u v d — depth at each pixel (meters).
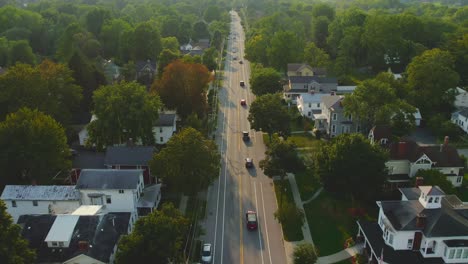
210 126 111.88
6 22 192.62
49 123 77.31
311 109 116.50
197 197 79.19
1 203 49.97
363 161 69.88
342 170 70.38
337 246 65.38
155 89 109.94
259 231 69.56
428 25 179.50
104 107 86.94
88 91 112.00
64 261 55.34
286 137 99.31
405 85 118.94
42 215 61.16
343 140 72.38
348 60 159.88
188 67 109.12
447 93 116.56
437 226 57.31
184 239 65.00
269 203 77.56
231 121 117.12
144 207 71.12
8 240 48.25
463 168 81.25
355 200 76.44
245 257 63.41
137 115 85.88
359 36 167.62
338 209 74.94
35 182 75.31
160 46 169.00
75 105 105.88
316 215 73.44
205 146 74.81
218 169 77.12
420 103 114.94
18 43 153.62
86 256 55.22
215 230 69.81
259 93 129.62
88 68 115.50
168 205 59.72
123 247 52.44
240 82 151.62
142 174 74.81
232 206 76.50
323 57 155.50
